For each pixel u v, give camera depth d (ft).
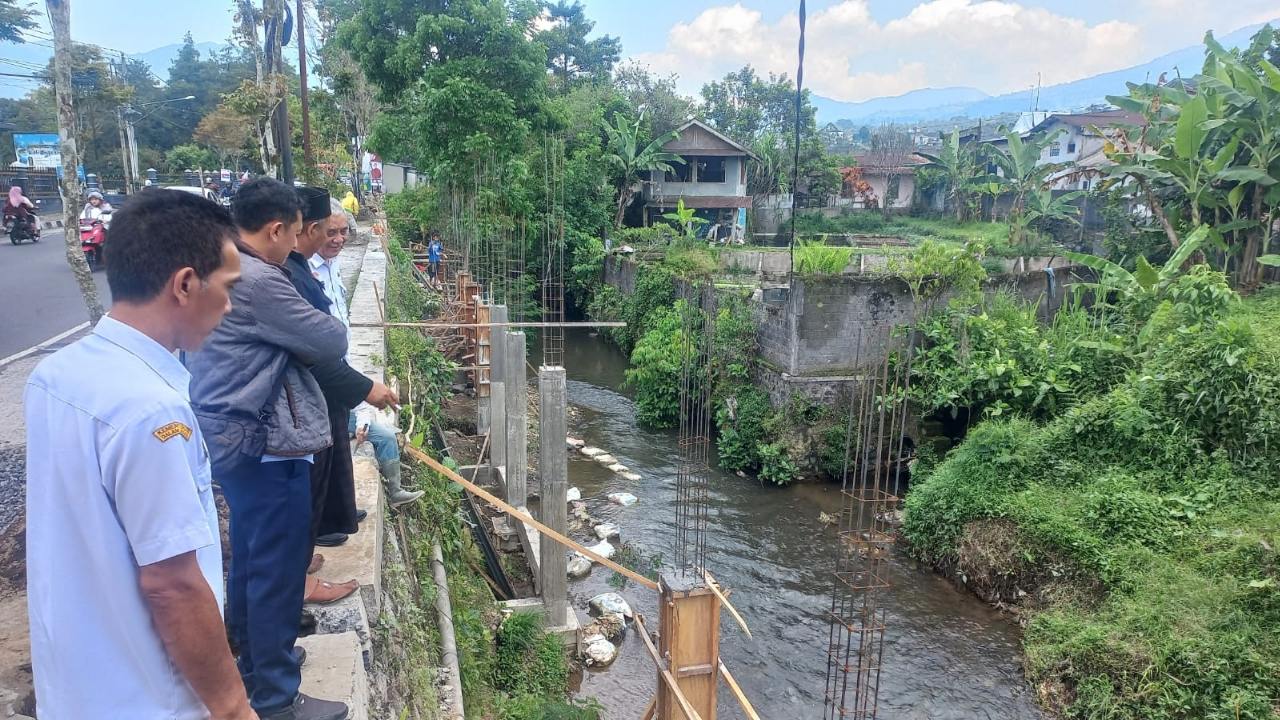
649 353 48.57
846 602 29.01
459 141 49.14
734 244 81.61
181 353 7.71
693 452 28.84
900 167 106.73
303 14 47.73
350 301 33.06
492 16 48.93
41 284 35.47
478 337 37.11
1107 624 23.54
